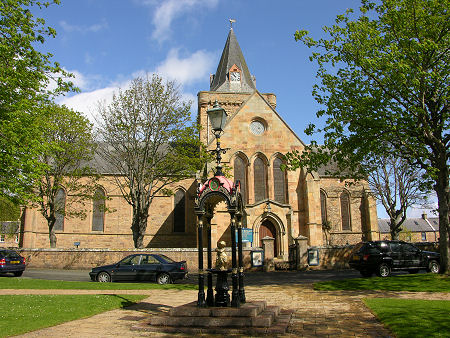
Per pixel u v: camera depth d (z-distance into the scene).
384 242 25.11
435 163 22.66
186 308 11.55
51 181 42.31
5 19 20.89
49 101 23.39
